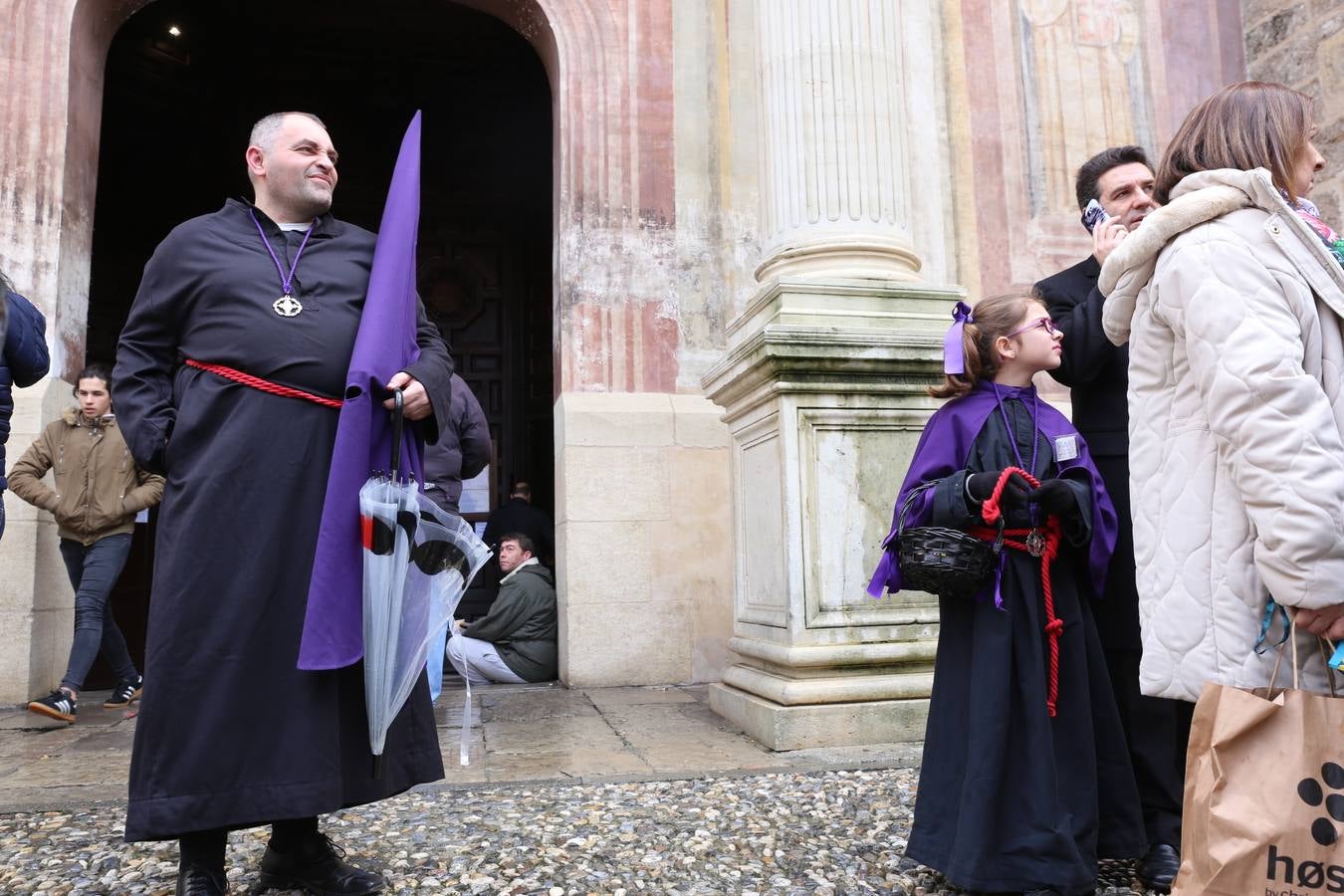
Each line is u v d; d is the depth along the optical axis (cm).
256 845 275
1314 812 139
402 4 977
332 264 244
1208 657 174
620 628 604
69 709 478
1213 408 165
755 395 454
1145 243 186
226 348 226
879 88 497
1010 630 229
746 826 287
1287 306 167
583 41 662
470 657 620
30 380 336
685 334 647
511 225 1063
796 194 489
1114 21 725
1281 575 155
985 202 684
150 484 513
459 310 1040
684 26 675
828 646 412
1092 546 237
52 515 564
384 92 1073
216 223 240
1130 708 257
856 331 425
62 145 588
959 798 230
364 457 223
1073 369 277
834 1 498
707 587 618
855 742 397
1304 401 157
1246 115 185
